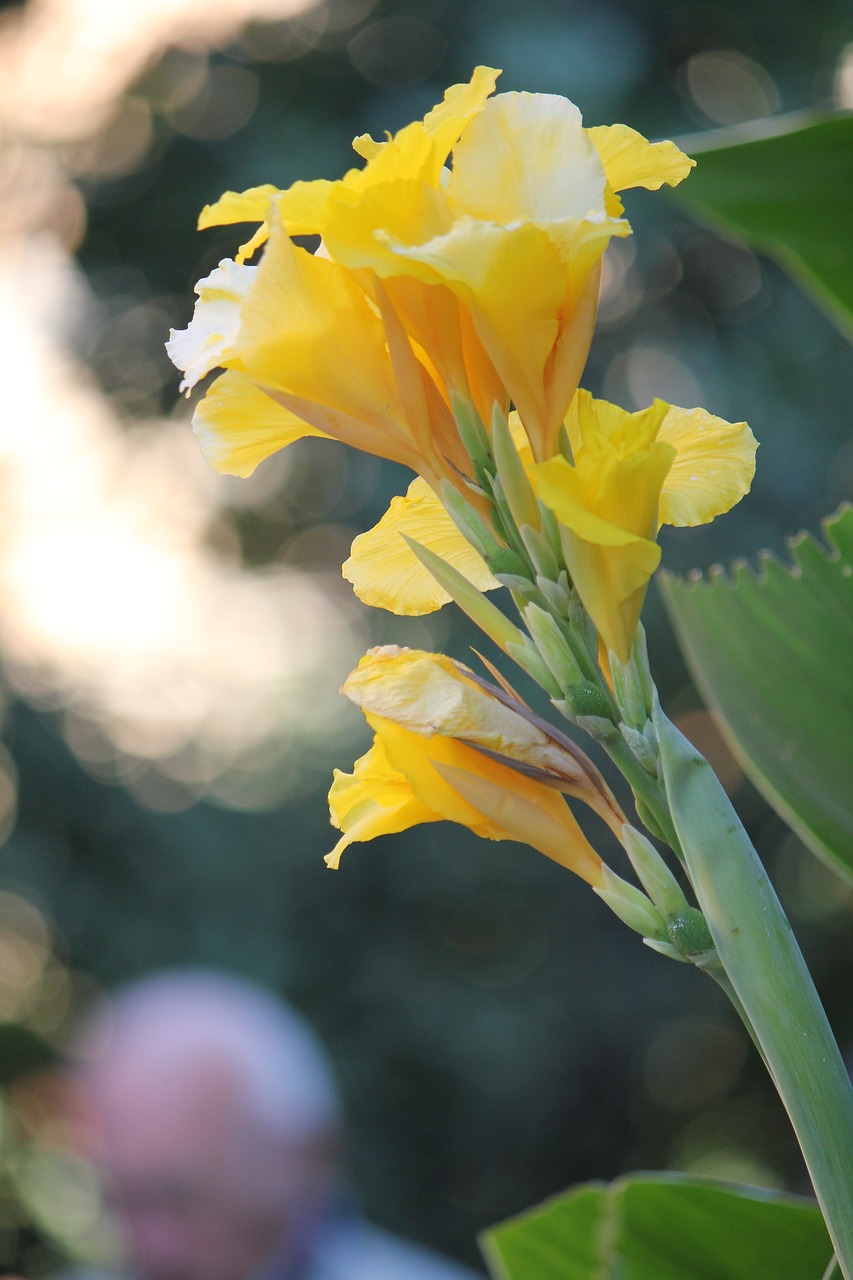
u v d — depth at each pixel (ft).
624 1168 22.08
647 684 2.30
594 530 2.18
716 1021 21.94
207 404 2.58
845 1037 20.06
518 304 2.23
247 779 20.94
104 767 20.18
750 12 17.58
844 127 3.50
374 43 18.21
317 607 21.15
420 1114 20.90
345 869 20.49
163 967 18.81
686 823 2.23
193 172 18.57
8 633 20.30
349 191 2.23
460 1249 21.27
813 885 20.33
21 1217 22.25
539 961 21.29
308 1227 8.43
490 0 17.37
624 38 16.25
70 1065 21.50
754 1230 3.31
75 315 19.62
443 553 2.86
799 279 4.09
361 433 2.42
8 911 20.56
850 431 18.44
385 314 2.32
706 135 3.58
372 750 2.67
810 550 3.37
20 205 19.57
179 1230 8.09
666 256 19.07
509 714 2.45
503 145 2.25
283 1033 8.93
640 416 2.26
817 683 3.33
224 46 18.97
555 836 2.45
